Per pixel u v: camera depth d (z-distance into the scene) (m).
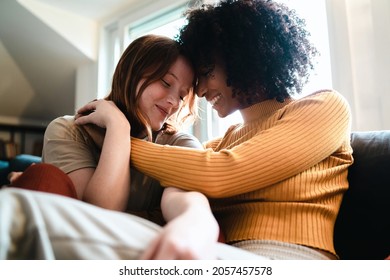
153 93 0.88
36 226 0.32
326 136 0.65
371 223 0.75
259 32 0.83
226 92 0.90
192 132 1.99
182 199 0.54
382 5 1.29
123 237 0.35
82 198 0.71
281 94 0.83
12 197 0.34
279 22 0.86
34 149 3.76
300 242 0.62
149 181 0.90
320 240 0.62
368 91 1.32
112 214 0.39
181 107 1.02
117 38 2.73
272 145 0.62
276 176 0.62
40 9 2.52
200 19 0.90
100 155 0.76
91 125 0.84
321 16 1.52
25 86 3.39
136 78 0.89
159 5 2.28
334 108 0.69
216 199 0.75
